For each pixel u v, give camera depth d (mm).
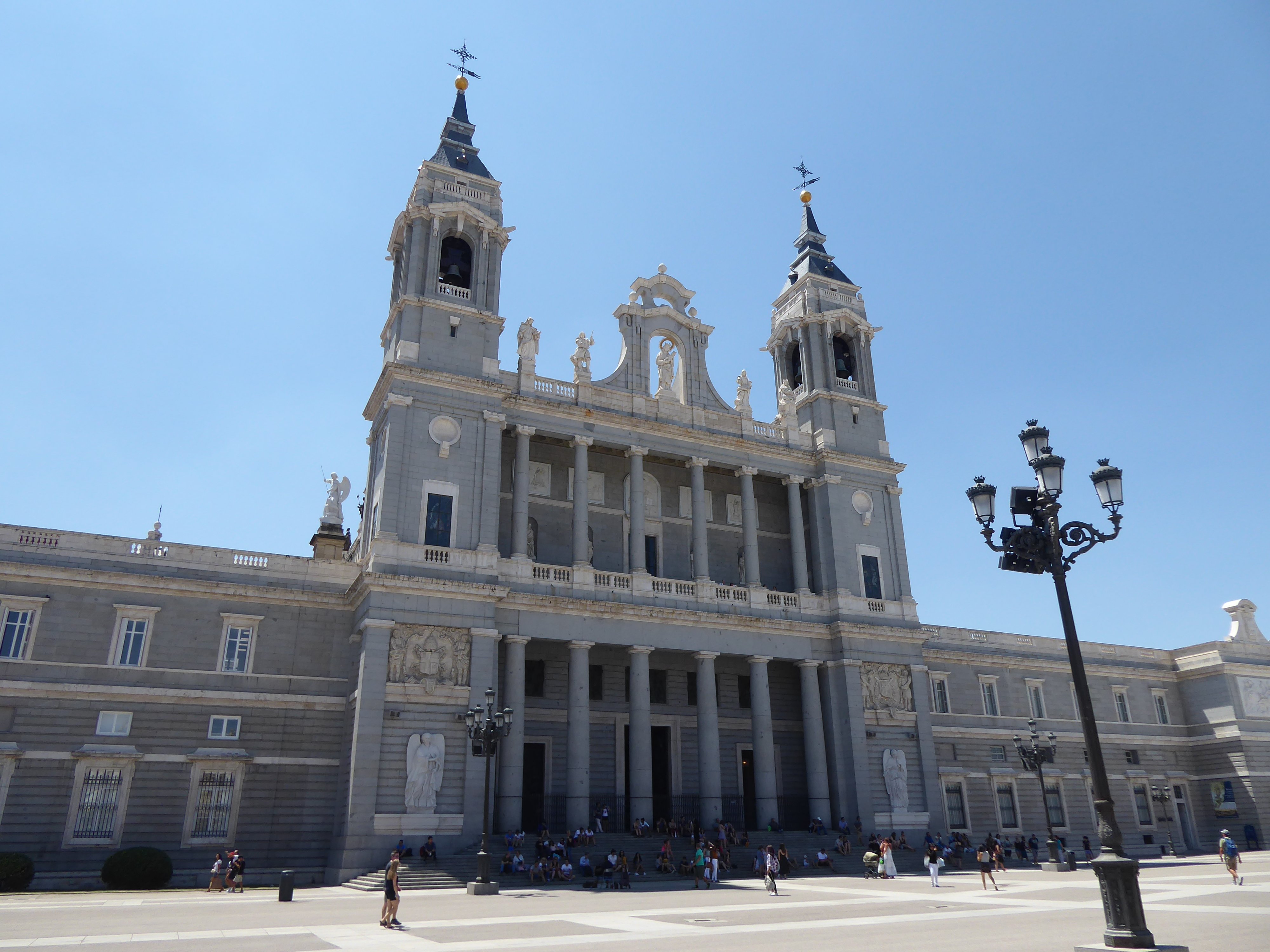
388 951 18750
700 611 52562
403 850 39719
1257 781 70562
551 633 48250
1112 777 69312
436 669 43938
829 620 56844
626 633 50156
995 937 20188
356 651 46000
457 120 58344
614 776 52000
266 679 45625
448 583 44969
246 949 19312
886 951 17953
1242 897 28891
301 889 38469
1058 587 18906
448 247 54344
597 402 54781
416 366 48469
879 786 53875
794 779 56969
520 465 51500
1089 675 72125
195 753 43094
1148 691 74562
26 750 40406
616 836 45531
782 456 59719
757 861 42531
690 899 31422
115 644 43531
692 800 53781
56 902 31234
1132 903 16297
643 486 55562
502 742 45375
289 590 47125
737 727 56469
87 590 43719
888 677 56500
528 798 50000
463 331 51250
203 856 41938
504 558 51625
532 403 52156
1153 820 69688
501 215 55250
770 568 61219
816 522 59875
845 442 61969
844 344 67000
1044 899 30250
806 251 68812
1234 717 72000
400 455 47156
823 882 39625
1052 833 49562
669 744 54562
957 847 50375
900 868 47688
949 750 62969
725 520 60844
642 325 58781
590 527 56312
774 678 58562
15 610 42312
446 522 47312
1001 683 67438
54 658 42219
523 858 40094
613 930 22406
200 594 45719
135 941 20500
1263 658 75875
